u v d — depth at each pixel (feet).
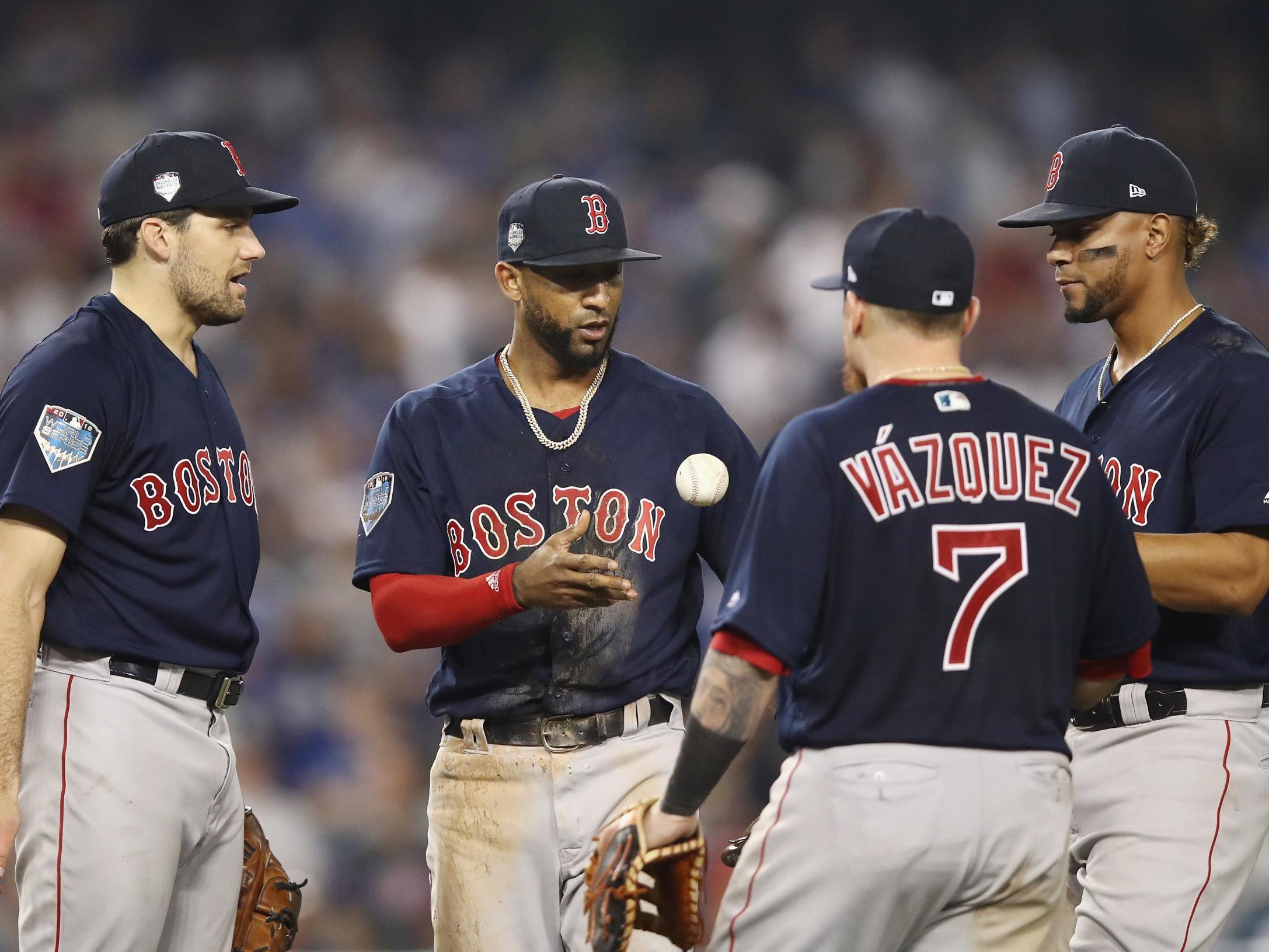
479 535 46.37
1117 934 46.50
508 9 192.13
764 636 36.40
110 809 43.16
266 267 159.12
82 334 44.47
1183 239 49.01
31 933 43.47
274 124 176.35
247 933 48.52
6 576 41.70
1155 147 48.49
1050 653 37.29
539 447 46.68
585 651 45.80
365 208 168.76
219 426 47.29
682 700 47.60
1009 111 185.57
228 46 183.01
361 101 179.42
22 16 178.40
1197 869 46.24
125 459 44.37
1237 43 191.52
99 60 177.37
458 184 175.42
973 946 37.99
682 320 165.78
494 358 48.96
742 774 110.73
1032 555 36.99
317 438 144.05
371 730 117.08
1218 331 48.11
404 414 47.39
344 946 107.76
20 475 42.04
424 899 110.32
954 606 36.68
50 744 43.42
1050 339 162.20
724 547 47.44
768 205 177.68
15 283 156.97
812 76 188.75
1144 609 39.55
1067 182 48.75
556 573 41.88
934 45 191.31
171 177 45.85
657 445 47.03
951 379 38.37
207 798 45.70
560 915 46.21
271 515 136.98
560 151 180.96
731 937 38.81
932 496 36.99
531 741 45.91
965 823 36.29
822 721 37.78
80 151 168.55
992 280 168.14
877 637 36.88
